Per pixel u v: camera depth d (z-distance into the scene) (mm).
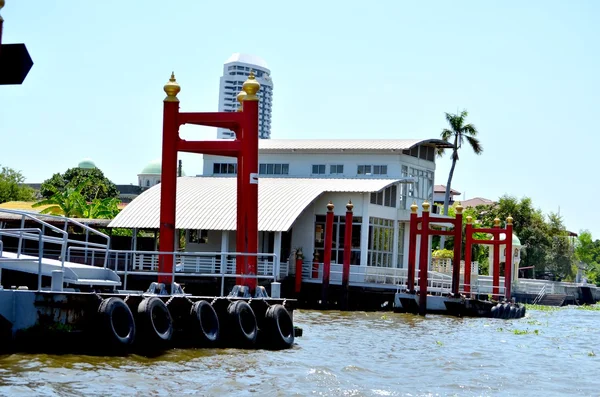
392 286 72312
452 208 130625
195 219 75812
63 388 25719
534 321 70688
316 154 91688
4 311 30188
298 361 35094
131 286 65062
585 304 121312
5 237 76250
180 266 72938
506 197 143375
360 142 92938
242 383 28828
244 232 40719
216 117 41281
